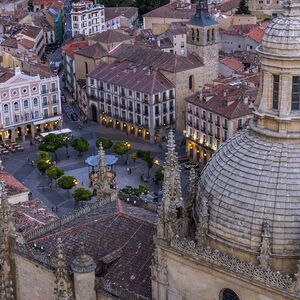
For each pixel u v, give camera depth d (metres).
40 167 188.50
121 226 87.50
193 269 68.62
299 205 62.91
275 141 66.50
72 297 79.75
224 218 65.50
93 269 78.12
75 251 86.31
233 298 66.56
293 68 64.00
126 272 81.62
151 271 74.94
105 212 93.50
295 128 66.00
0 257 91.56
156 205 94.19
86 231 88.81
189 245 67.75
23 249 88.38
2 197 90.56
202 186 69.81
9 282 91.88
